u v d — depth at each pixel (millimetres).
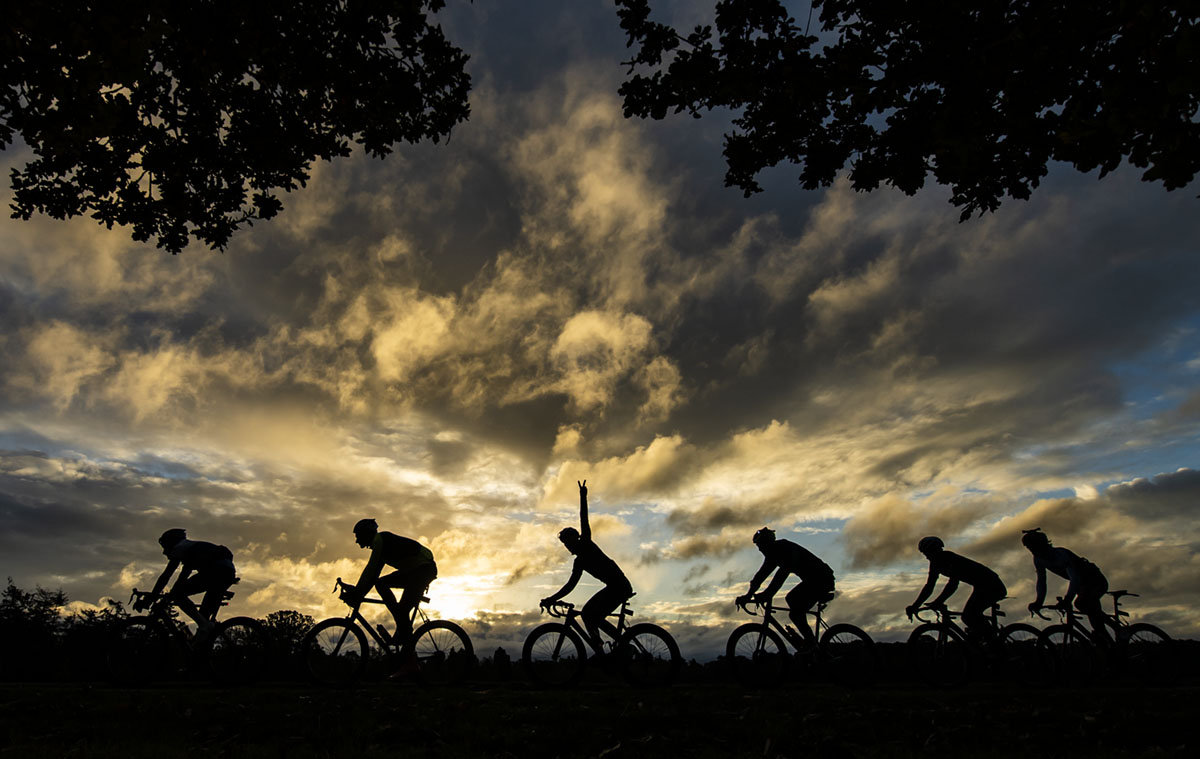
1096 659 9188
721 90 7590
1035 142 6934
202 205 10086
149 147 9500
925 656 9102
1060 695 7688
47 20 6145
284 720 6016
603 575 8953
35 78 6562
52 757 4902
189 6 7652
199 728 5887
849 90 7094
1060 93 6516
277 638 8891
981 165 7285
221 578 8945
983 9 6387
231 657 8820
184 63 8523
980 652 9102
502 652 8984
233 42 8133
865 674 8914
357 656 8766
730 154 8070
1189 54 5457
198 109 9445
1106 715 6371
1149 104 5938
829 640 9023
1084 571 9328
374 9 9055
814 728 5941
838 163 7793
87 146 9258
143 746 5258
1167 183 6445
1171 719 6102
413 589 8883
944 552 9367
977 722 6223
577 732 5770
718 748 5461
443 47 9758
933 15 6512
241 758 4980
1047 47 6125
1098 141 6570
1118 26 5945
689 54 7605
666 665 8883
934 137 6738
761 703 7062
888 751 5406
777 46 7406
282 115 9719
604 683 9438
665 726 6020
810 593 9000
